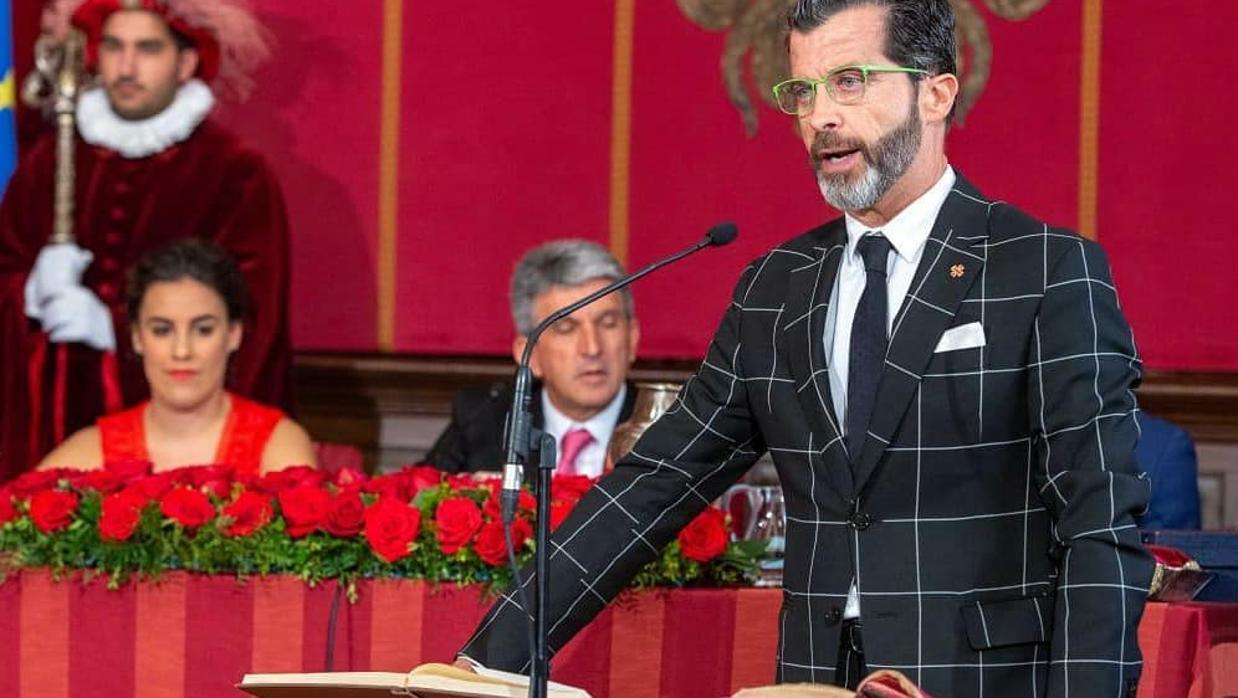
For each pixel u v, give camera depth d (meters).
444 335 13.58
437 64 13.59
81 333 12.34
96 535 7.61
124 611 7.65
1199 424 12.76
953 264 5.96
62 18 12.88
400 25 13.62
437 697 5.39
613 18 13.48
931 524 5.84
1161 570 7.05
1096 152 13.05
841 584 5.93
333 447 11.10
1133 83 13.02
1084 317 5.75
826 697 4.99
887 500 5.88
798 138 13.31
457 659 5.98
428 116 13.60
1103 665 5.40
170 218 12.70
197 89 12.77
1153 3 13.01
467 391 11.17
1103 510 5.54
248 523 7.55
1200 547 7.46
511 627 6.25
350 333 13.64
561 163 13.52
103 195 12.70
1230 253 12.92
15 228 12.73
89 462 10.00
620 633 7.51
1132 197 13.01
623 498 6.40
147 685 7.63
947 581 5.79
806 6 6.00
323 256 13.65
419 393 13.41
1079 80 13.06
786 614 6.13
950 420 5.83
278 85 13.62
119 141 12.63
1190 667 6.85
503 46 13.55
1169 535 7.48
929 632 5.77
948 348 5.86
